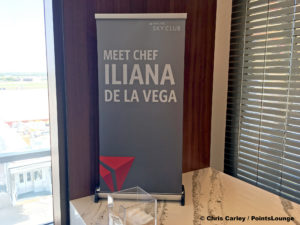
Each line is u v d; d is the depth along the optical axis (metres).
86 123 1.78
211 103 2.33
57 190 1.82
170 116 1.69
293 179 1.91
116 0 1.75
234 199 1.80
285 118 1.93
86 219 1.52
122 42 1.63
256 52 2.11
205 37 2.18
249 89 2.20
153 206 1.43
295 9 1.79
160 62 1.65
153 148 1.72
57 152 1.76
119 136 1.71
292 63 1.84
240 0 2.21
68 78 1.67
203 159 2.38
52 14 1.61
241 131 2.32
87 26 1.69
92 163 1.83
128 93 1.68
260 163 2.16
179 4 1.99
